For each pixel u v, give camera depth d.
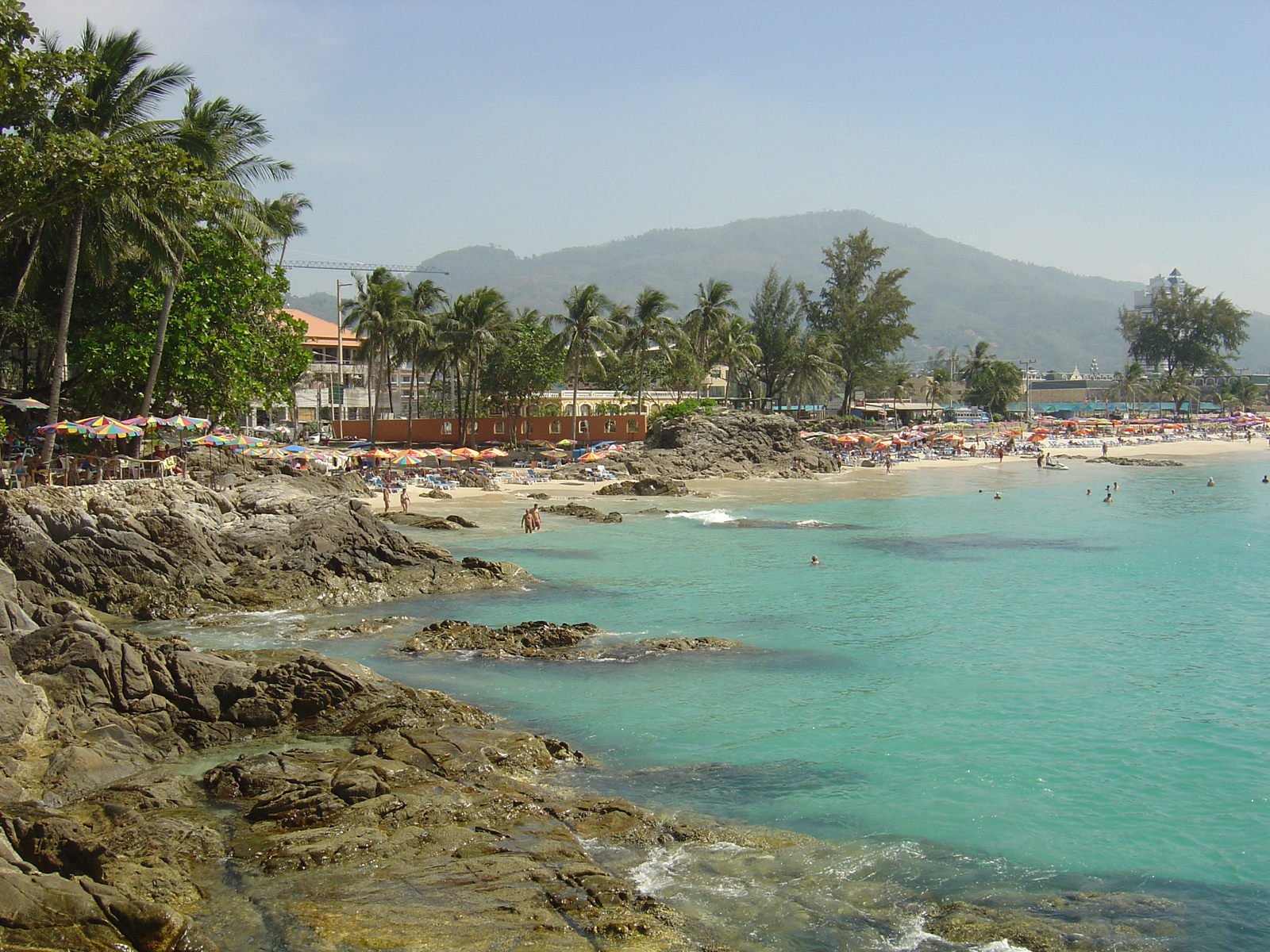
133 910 10.99
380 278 95.56
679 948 11.76
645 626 30.44
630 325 105.88
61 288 45.91
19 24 24.38
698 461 85.94
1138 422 158.12
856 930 12.54
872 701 22.80
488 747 18.30
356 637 28.48
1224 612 32.59
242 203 47.56
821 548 46.09
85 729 17.64
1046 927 12.70
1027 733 20.66
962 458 110.75
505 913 12.16
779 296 132.25
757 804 16.75
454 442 92.50
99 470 40.06
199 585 31.94
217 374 46.59
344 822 14.66
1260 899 13.66
